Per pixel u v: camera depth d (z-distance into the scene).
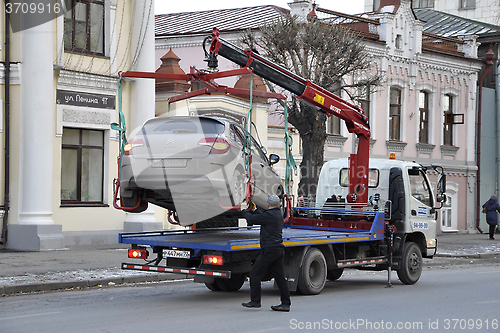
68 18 24.09
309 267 14.34
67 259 19.22
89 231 24.20
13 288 14.32
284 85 16.22
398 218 16.92
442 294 14.93
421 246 17.88
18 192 22.22
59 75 23.25
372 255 16.41
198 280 13.46
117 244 24.31
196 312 11.91
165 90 29.59
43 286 14.81
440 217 40.56
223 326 10.54
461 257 26.61
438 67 40.38
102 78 24.55
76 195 24.25
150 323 10.73
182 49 38.59
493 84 43.91
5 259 18.94
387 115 37.34
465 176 42.16
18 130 22.28
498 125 43.78
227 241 12.43
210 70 14.41
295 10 32.25
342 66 25.97
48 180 22.38
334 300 13.73
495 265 23.72
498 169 43.62
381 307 12.83
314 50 25.36
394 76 37.69
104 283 15.89
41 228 21.81
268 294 14.74
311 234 14.85
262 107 29.73
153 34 26.20
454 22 46.78
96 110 24.48
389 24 37.03
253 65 15.31
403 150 38.47
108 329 10.21
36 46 22.20
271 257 12.12
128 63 25.67
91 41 24.84
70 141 24.09
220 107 27.05
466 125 42.34
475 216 42.53
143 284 16.42
